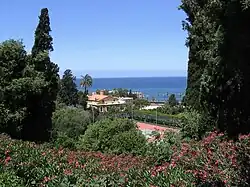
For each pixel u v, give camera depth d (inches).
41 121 959.6
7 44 930.1
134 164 351.6
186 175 260.2
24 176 293.0
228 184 250.1
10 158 323.3
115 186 267.1
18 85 884.6
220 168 272.1
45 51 1015.0
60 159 347.3
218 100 455.2
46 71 1004.6
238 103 434.3
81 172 298.0
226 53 421.7
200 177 253.1
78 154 388.8
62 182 271.3
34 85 908.0
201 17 515.2
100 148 540.4
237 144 297.6
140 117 1921.8
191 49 589.6
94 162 355.9
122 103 3070.9
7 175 278.7
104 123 571.2
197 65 570.3
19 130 888.3
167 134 424.8
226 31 415.5
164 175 262.7
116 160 382.9
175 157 329.1
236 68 417.7
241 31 404.2
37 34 1129.4
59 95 2294.5
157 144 398.3
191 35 565.3
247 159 268.1
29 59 973.2
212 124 456.4
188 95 584.7
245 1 359.3
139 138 518.0
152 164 354.9
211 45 461.1
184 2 578.2
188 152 323.9
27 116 930.7
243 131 429.4
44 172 294.5
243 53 414.6
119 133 542.9
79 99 2449.6
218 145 316.8
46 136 957.8
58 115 1013.2
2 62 916.6
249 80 422.6
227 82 427.8
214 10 414.0
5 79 904.3
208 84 452.1
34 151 354.6
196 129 440.5
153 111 2204.7
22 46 949.8
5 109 866.8
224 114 445.4
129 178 275.0
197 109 521.0
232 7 390.0
